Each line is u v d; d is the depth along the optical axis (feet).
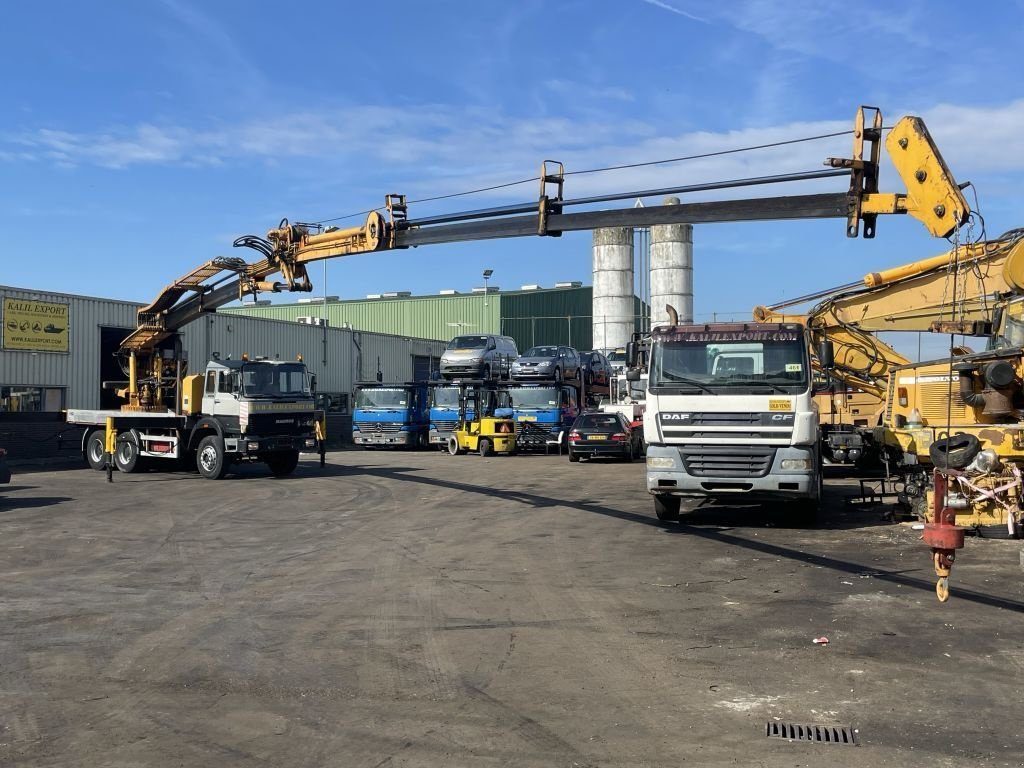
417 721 17.74
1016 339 41.78
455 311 222.07
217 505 55.77
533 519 48.42
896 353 63.05
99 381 102.63
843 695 19.24
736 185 38.88
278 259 64.13
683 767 15.40
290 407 75.05
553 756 15.92
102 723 17.74
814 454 41.86
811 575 32.53
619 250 183.73
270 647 23.34
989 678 20.36
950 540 22.11
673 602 28.35
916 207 35.12
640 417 104.17
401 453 116.06
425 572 33.68
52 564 35.94
